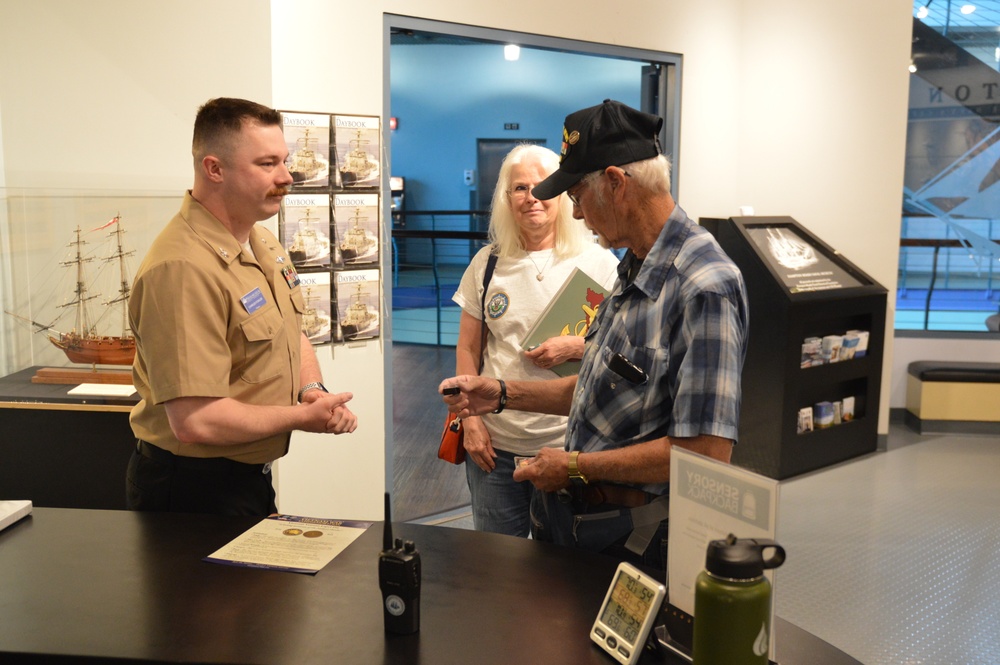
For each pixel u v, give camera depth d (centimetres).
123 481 295
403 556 139
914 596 345
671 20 485
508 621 146
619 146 175
